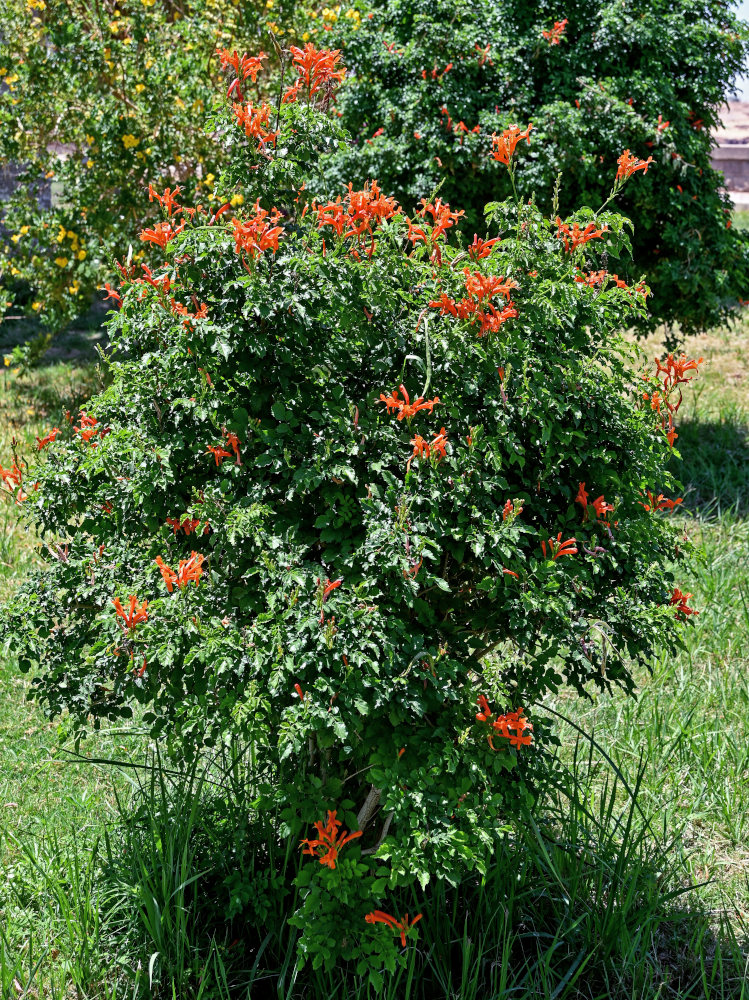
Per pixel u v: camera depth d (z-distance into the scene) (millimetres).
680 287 6172
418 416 2443
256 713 2227
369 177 6273
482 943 2531
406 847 2219
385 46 6410
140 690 2432
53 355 9195
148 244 6859
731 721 3848
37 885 2799
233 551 2395
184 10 7836
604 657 2494
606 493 2600
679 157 5867
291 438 2377
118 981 2564
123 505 2557
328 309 2342
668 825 3242
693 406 7320
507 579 2301
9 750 3631
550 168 5887
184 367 2410
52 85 6973
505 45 6164
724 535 5391
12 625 2660
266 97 6629
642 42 6035
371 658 2248
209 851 2842
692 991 2643
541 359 2439
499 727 2230
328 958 2271
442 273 2457
